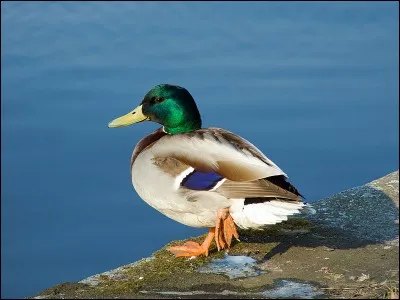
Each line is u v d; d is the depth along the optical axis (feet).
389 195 42.19
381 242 36.70
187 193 34.04
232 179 33.17
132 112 38.88
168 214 35.70
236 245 36.88
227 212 33.71
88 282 33.53
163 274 33.76
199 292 31.55
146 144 37.65
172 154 34.63
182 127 38.04
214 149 33.94
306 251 35.86
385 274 32.78
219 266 34.58
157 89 38.11
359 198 41.98
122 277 34.01
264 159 33.63
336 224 39.04
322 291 31.30
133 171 35.99
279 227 38.83
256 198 33.17
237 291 31.65
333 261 34.55
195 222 35.06
